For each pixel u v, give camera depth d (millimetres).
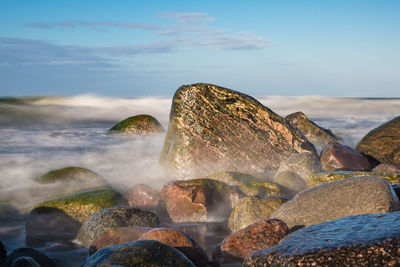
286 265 3846
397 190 6484
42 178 8789
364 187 5723
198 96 10320
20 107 24656
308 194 6086
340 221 4555
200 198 7152
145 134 16359
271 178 9180
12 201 7957
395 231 3969
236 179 8383
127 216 6141
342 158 9883
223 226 6852
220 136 10078
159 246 4262
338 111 29656
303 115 16016
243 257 5113
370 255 3684
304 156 8883
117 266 3953
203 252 5078
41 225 6707
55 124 20453
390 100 34656
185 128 10141
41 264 5086
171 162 10094
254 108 10445
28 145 14172
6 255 5254
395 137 11562
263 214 6406
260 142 10172
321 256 3787
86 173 8914
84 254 5664
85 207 6867
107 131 17938
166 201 7387
